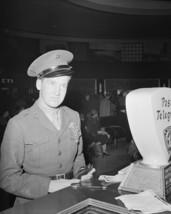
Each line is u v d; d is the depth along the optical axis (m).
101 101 7.14
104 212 0.65
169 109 0.82
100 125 5.87
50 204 0.68
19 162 1.08
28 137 1.09
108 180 0.87
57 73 0.97
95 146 4.72
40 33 8.63
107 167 4.02
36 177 0.96
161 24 8.96
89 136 4.74
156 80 9.71
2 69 7.50
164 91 0.80
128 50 10.01
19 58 7.83
